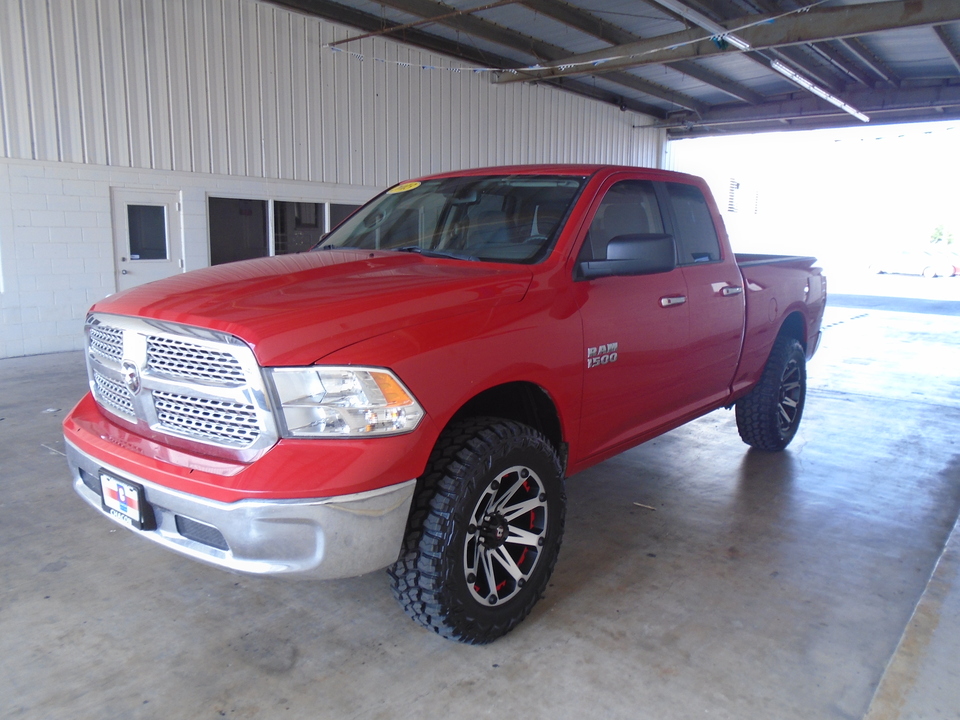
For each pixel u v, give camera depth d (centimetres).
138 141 866
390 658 251
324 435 207
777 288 450
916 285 2306
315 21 1016
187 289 246
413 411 217
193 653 252
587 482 436
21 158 781
